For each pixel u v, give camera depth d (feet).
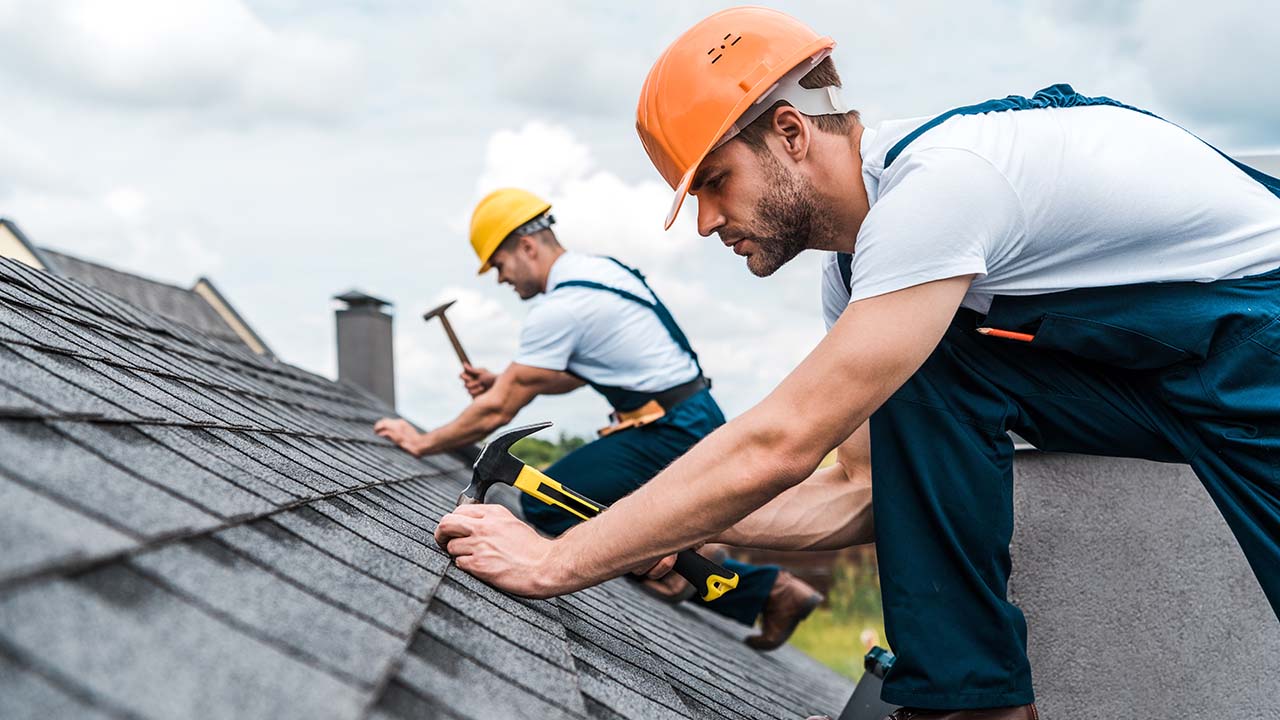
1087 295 5.95
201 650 2.64
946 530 6.42
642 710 4.87
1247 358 5.85
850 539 7.92
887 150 5.73
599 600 9.02
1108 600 8.93
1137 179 5.65
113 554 2.87
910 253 5.10
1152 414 6.34
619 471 13.32
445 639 4.02
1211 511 8.95
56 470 3.40
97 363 6.09
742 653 14.49
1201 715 8.89
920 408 6.52
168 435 5.00
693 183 6.14
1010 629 6.35
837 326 5.24
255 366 15.84
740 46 6.01
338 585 3.92
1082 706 8.95
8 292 6.88
